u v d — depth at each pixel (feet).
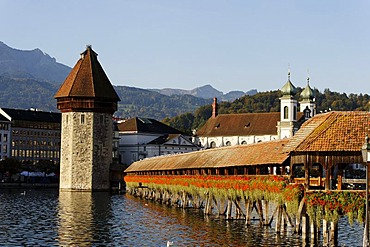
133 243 226.79
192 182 332.19
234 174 279.28
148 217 317.22
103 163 614.34
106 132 616.39
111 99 616.39
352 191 193.06
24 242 230.68
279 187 217.15
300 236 230.07
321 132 203.41
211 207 319.27
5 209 370.73
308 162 200.64
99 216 326.24
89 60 622.54
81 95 605.73
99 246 221.25
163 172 435.94
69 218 315.99
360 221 191.31
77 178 605.73
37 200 455.22
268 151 245.86
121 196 514.27
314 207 194.39
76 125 607.37
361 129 201.46
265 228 256.11
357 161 197.06
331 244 201.67
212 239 230.68
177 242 226.58
